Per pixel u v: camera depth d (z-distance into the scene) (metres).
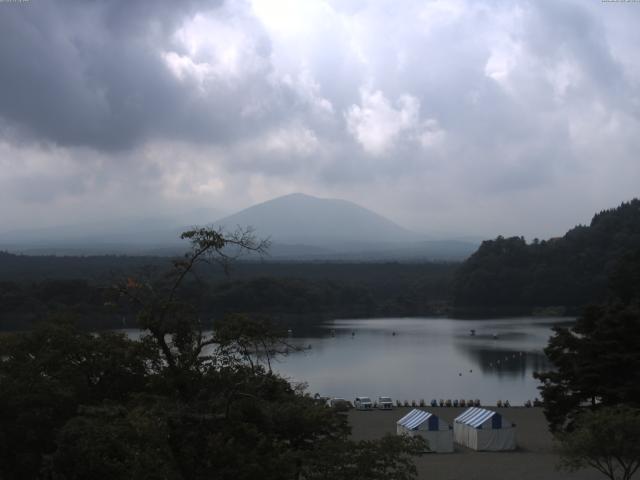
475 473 51.09
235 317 30.77
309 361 138.12
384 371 125.19
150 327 30.47
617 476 49.16
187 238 33.22
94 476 29.12
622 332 58.28
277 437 35.00
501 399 98.00
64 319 44.91
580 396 60.12
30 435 34.50
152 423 27.36
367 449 30.94
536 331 197.25
